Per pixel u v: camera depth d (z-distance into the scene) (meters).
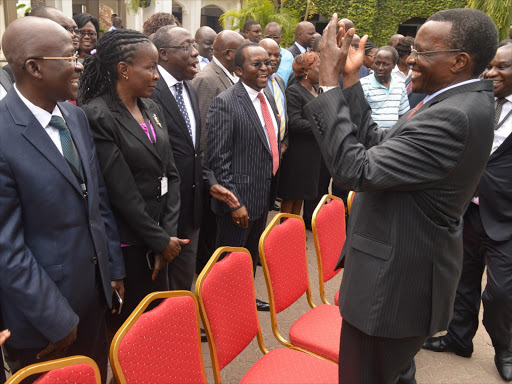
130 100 2.21
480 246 2.86
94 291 1.85
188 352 1.70
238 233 3.10
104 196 2.03
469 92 1.50
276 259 2.37
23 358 1.69
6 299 1.61
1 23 5.93
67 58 1.66
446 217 1.53
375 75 4.68
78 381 1.29
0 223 1.56
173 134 2.75
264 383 1.95
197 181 2.85
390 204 1.53
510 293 2.66
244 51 3.04
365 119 1.82
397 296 1.54
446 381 2.77
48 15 2.90
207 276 1.93
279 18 8.87
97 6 13.39
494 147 2.72
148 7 15.30
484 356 3.07
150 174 2.21
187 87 2.93
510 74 2.66
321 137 1.58
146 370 1.55
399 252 1.52
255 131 3.05
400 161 1.44
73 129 1.84
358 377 1.69
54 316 1.60
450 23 1.47
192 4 16.38
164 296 1.66
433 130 1.43
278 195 4.29
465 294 2.95
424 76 1.56
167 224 2.33
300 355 2.14
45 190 1.64
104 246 1.90
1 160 1.56
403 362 1.67
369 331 1.56
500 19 7.84
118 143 2.10
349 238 1.70
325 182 4.96
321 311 2.52
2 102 1.66
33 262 1.60
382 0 16.00
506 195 2.67
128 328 1.52
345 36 1.57
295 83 4.11
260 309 3.40
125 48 2.11
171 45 2.72
